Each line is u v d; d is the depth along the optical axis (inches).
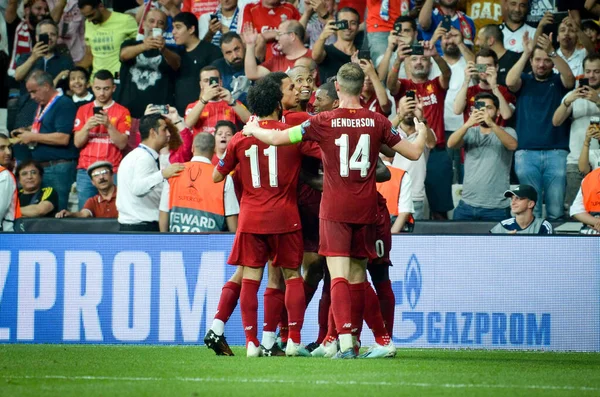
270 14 1704.0
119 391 649.6
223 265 1208.2
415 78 1596.9
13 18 1788.9
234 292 964.0
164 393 634.8
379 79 1584.6
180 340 1208.8
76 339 1221.1
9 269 1230.3
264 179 909.8
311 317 1185.4
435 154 1553.9
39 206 1553.9
